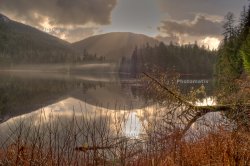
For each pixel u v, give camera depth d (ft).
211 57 408.67
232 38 144.77
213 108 34.53
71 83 316.60
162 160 18.19
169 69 39.65
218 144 17.20
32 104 123.54
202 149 18.25
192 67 395.75
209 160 16.31
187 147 19.29
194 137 25.20
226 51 136.87
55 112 85.05
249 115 27.55
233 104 31.45
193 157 17.56
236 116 27.20
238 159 15.53
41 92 198.49
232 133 18.03
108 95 142.20
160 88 38.09
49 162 15.87
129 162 19.40
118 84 254.47
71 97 160.45
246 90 34.09
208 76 363.97
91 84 294.25
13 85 262.26
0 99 144.56
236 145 16.40
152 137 23.16
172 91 37.42
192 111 35.42
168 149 20.04
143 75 39.32
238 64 111.34
